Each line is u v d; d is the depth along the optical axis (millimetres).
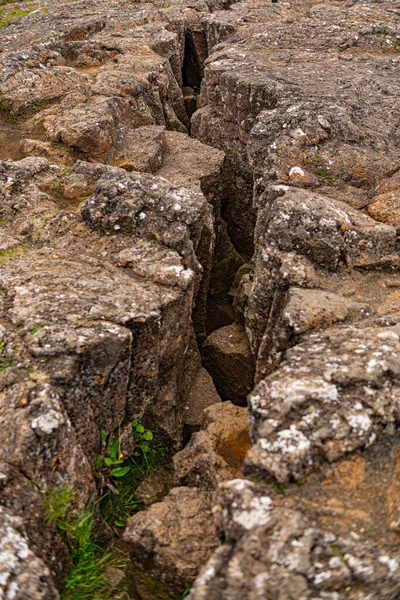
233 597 3180
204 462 4590
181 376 6023
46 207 6645
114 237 6012
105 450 4875
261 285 5605
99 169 7172
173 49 12266
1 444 3934
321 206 5613
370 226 5578
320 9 13289
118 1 15805
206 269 6977
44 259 5645
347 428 3795
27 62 9922
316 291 5082
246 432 5043
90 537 4348
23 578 3389
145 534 4066
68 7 15555
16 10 17766
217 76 9930
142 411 5238
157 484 5191
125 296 5055
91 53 11289
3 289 5152
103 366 4566
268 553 3230
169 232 5859
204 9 14500
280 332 4840
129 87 9461
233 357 6922
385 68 9781
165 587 4074
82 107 8750
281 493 3604
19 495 3857
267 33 11508
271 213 5723
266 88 8883
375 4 13414
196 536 4086
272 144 7285
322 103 8031
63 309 4824
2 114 9070
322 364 4113
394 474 3707
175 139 9273
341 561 3221
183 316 5441
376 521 3455
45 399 4121
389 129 7648
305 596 3160
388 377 4035
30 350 4469
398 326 4531
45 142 8266
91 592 4098
